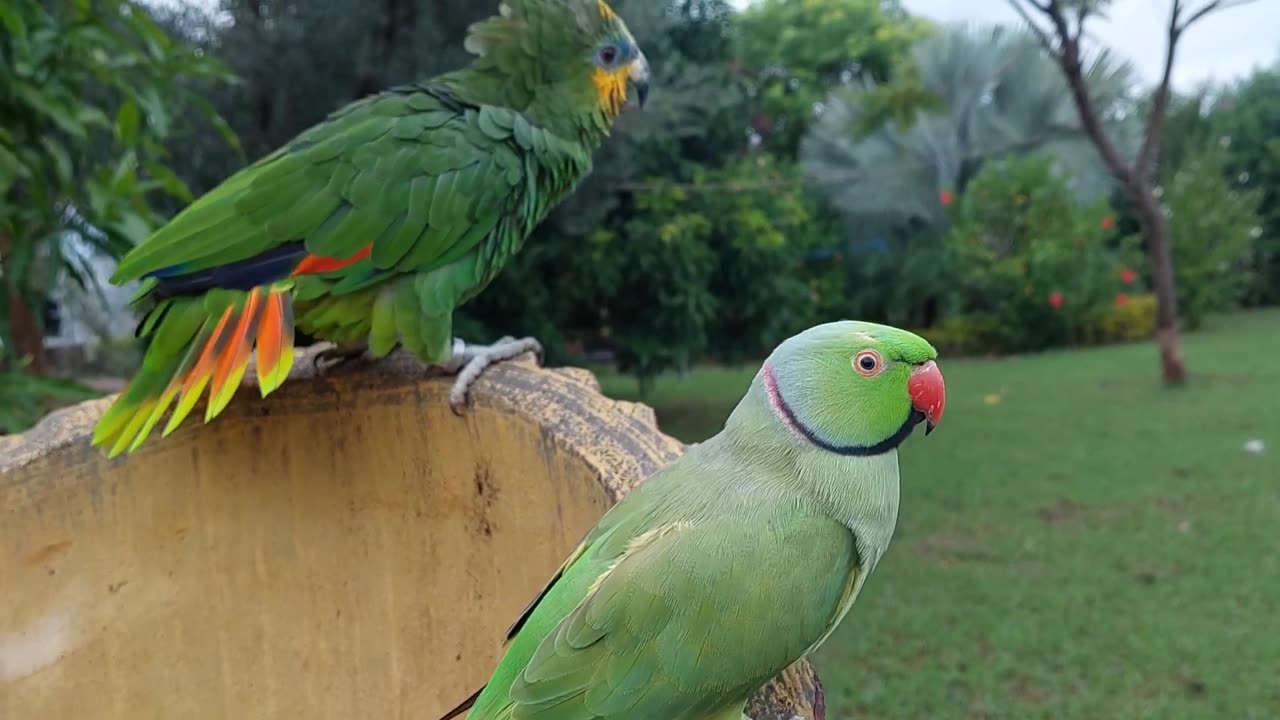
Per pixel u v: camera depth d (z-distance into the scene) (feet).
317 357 1.61
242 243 1.46
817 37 13.73
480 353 1.52
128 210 2.25
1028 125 10.22
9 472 1.32
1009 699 2.62
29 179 2.20
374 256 1.52
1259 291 14.79
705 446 1.20
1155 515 4.00
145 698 1.39
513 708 1.11
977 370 8.72
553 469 1.34
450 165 1.59
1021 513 4.16
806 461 1.15
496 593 1.40
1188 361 8.32
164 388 1.39
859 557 1.15
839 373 1.15
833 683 2.76
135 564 1.38
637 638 1.10
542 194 1.77
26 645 1.34
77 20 2.17
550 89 1.80
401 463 1.43
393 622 1.43
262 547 1.43
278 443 1.43
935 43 10.20
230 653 1.42
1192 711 2.49
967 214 10.25
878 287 11.02
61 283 4.08
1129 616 3.07
